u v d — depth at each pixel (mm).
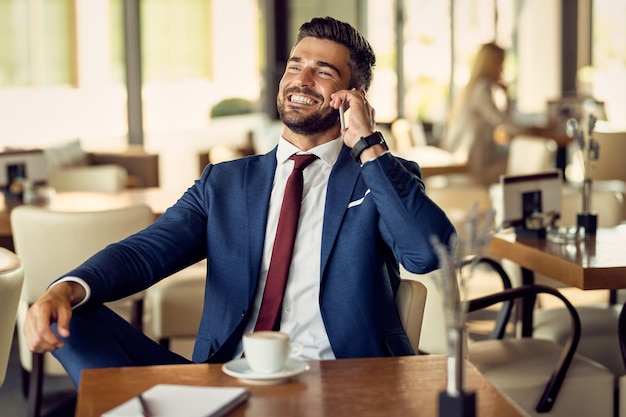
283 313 2789
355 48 2941
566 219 4961
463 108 8250
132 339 2664
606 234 4316
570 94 11867
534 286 3455
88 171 6465
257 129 10562
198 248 2904
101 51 9344
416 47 11555
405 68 11531
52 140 9047
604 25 11945
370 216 2783
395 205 2639
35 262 4195
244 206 2865
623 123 11789
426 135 11375
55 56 9016
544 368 3488
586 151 4285
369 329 2713
